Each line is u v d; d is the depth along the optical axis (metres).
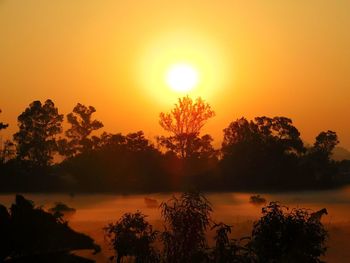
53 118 101.75
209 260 15.14
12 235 25.00
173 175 99.12
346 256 27.58
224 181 100.00
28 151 99.75
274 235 15.36
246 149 104.38
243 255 15.28
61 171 101.00
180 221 15.63
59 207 48.66
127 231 20.97
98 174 96.06
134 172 98.00
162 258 16.36
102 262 24.73
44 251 25.34
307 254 15.90
